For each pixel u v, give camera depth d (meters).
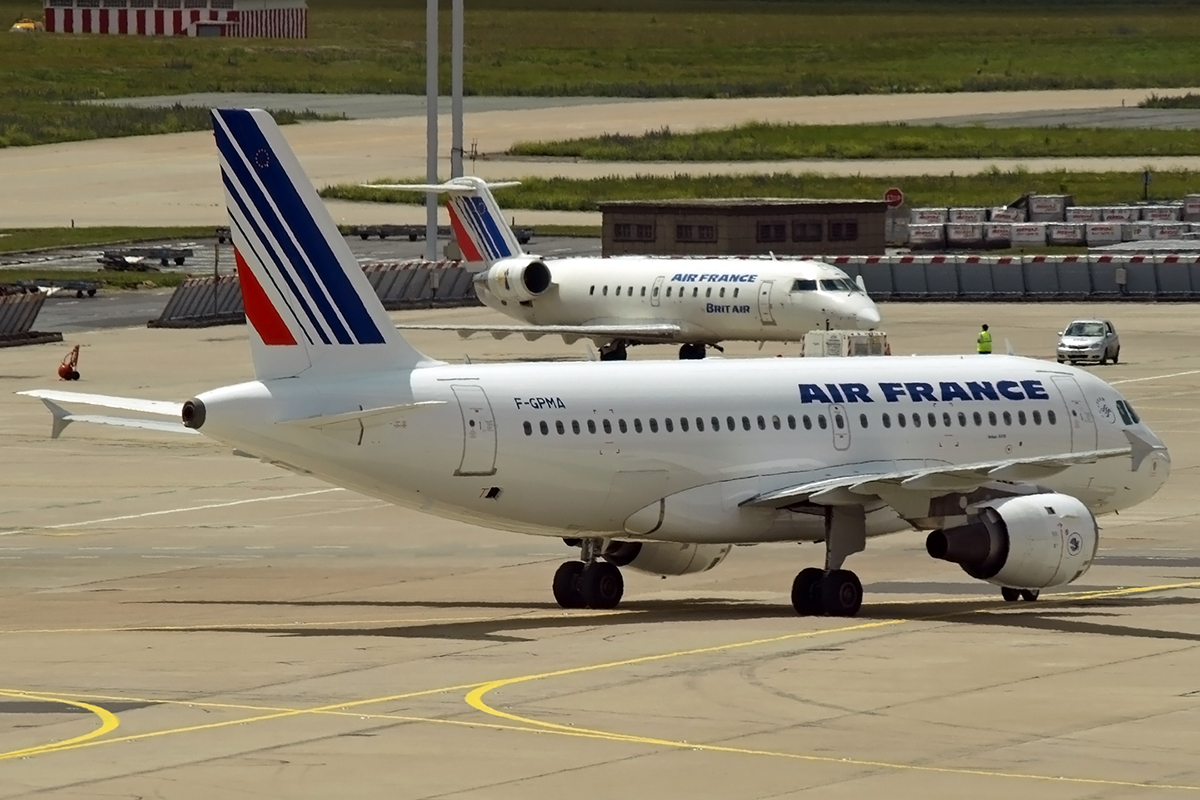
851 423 113.69
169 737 75.56
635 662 91.25
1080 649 94.75
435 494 103.81
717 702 81.94
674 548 115.38
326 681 86.94
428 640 98.00
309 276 102.06
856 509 109.06
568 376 107.38
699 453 109.25
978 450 117.50
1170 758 71.81
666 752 72.81
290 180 101.50
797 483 111.62
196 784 68.12
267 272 101.31
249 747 73.88
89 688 85.56
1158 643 96.69
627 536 109.88
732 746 73.75
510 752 72.88
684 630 101.19
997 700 82.25
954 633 100.00
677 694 83.69
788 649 94.94
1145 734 75.69
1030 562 108.25
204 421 99.44
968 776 69.06
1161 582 118.94
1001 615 106.69
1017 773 69.50
